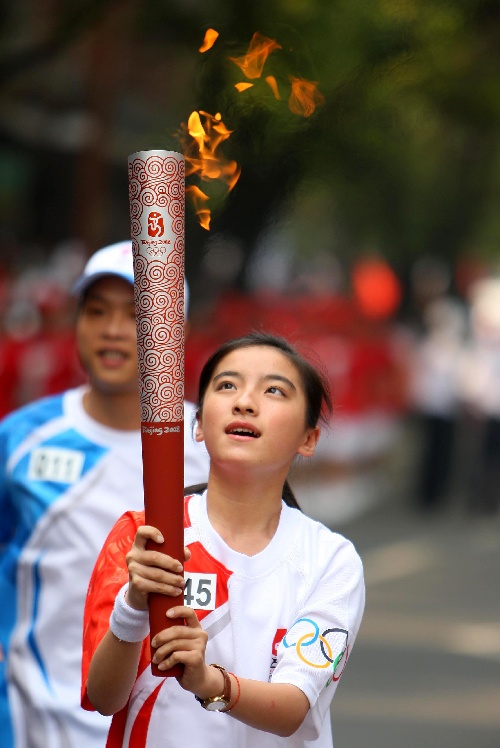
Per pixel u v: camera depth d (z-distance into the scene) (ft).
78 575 27.84
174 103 78.38
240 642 19.03
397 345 112.37
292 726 18.16
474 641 55.52
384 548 80.43
